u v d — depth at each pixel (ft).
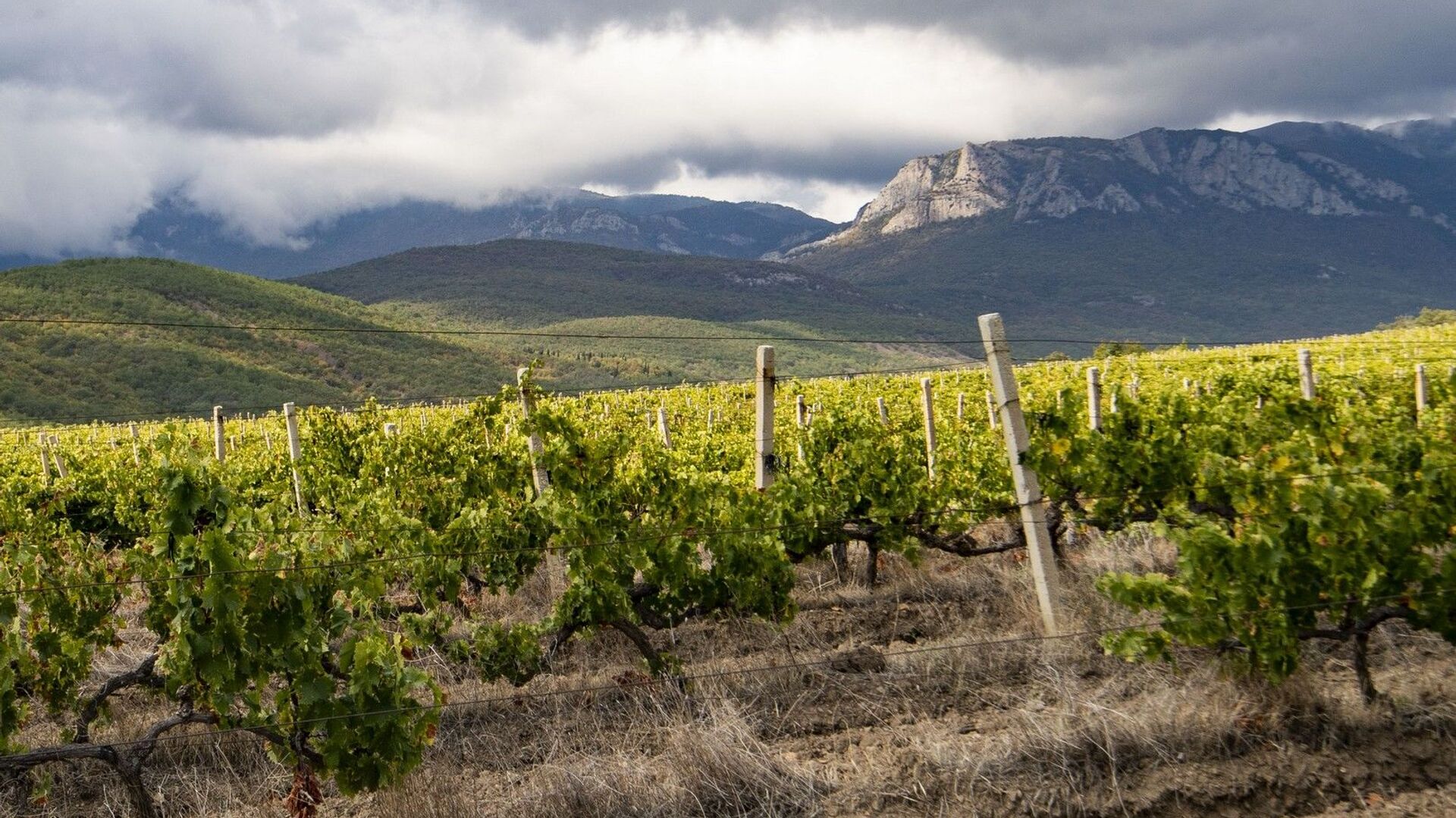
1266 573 19.16
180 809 18.60
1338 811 16.53
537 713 22.04
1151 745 17.95
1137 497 29.81
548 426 26.73
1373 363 87.35
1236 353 136.36
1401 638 22.95
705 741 18.37
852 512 30.71
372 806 18.78
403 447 40.81
